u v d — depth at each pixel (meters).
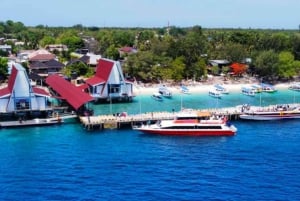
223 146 100.00
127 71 183.75
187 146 100.06
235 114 128.00
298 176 79.12
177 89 173.38
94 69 193.75
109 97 148.38
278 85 190.38
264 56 196.12
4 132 109.81
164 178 78.12
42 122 116.38
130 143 102.19
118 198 69.19
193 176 79.19
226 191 72.06
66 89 142.50
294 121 127.38
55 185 74.62
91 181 76.56
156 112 128.75
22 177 78.31
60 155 91.56
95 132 111.94
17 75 117.38
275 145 100.69
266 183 75.69
